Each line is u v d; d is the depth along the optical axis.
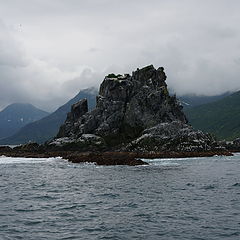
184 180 55.50
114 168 79.81
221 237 22.66
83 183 53.22
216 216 28.59
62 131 156.50
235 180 54.97
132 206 33.59
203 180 55.31
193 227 25.22
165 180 55.78
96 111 146.12
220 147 128.75
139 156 110.69
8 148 142.50
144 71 158.25
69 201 36.88
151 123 138.12
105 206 33.75
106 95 150.12
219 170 73.06
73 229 25.05
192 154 116.44
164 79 160.88
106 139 136.00
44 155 121.38
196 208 32.06
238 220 27.14
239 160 102.75
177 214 29.56
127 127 138.88
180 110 152.00
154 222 26.86
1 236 23.25
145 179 57.50
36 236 23.27
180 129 130.62
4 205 34.69
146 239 22.52
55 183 53.66
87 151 126.19
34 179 59.78
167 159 107.88
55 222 27.16
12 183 54.22
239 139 160.38
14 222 27.20
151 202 35.62
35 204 35.19
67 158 109.00
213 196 38.88
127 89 149.25
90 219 28.14
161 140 123.69
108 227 25.53
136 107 141.50
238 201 35.53
